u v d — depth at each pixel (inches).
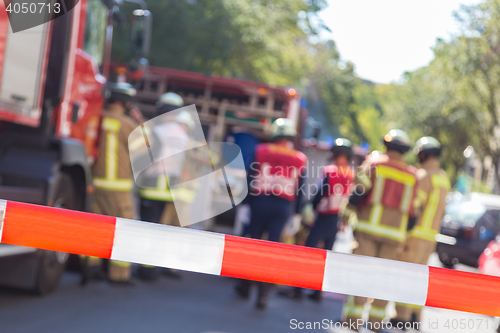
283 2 1231.5
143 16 303.0
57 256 266.5
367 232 264.1
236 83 505.0
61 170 264.8
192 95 518.3
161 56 1009.5
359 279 108.8
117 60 940.6
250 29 1093.1
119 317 236.8
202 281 365.1
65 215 105.3
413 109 1670.8
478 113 1307.8
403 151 268.1
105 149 299.4
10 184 239.8
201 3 1085.8
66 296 266.2
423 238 291.3
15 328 204.2
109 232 105.5
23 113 228.8
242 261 107.0
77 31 271.1
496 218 665.6
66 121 273.7
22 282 252.5
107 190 299.7
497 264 293.9
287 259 107.7
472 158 1770.4
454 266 675.4
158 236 106.2
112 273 306.7
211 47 1050.7
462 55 900.0
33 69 232.5
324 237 332.5
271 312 291.4
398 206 263.0
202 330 232.5
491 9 769.6
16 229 104.7
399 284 109.7
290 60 1314.0
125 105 310.7
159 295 296.0
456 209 692.7
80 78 283.3
